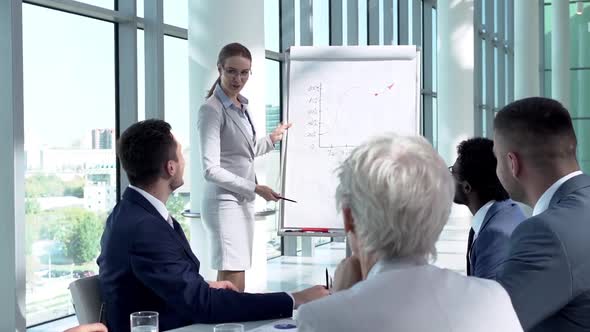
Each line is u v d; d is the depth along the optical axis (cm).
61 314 518
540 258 178
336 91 452
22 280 445
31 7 484
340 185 143
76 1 503
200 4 537
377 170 134
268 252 836
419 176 134
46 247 499
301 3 850
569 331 181
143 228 243
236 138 393
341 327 125
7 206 438
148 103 581
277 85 821
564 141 191
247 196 389
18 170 439
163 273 239
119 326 246
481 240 255
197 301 237
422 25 1305
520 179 197
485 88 1627
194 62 541
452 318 127
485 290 134
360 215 137
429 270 134
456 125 1172
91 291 258
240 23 538
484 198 263
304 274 739
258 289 551
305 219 439
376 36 1062
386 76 452
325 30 926
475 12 1484
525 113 193
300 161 446
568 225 179
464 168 263
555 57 1467
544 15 1964
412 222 133
